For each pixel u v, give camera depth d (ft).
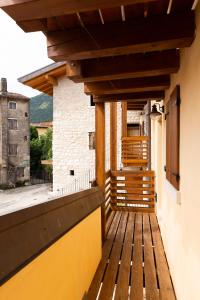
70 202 7.54
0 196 57.31
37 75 37.29
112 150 22.75
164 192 13.52
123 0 4.56
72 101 40.86
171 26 6.10
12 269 3.69
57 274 5.91
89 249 9.57
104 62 8.46
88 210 9.18
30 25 6.08
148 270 10.80
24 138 84.58
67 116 41.11
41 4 4.63
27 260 4.18
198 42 5.73
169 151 10.90
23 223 4.41
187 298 7.17
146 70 8.30
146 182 20.93
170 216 10.80
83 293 8.41
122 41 6.29
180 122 8.35
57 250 5.95
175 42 6.24
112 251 12.84
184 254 7.63
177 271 8.84
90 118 40.32
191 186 6.66
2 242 3.62
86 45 6.45
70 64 8.41
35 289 4.66
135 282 9.77
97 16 6.02
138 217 19.22
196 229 6.10
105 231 14.73
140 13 6.06
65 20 6.13
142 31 6.22
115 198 21.35
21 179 84.02
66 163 41.16
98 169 14.69
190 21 6.04
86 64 8.55
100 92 11.29
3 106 79.51
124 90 10.99
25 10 4.83
